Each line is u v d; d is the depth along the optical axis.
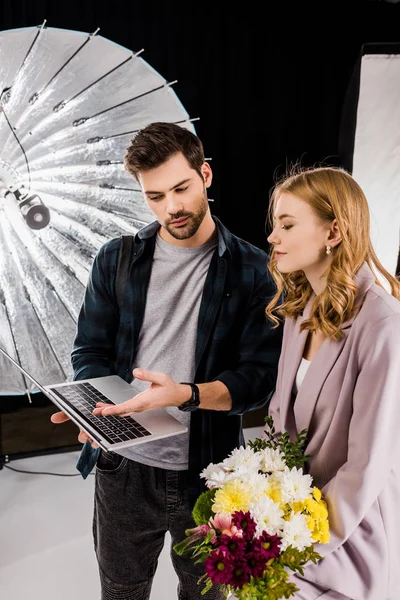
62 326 2.73
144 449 1.76
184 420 1.77
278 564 1.27
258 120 3.70
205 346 1.77
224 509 1.32
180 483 1.78
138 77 2.65
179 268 1.79
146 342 1.81
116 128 2.65
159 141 1.64
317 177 1.45
